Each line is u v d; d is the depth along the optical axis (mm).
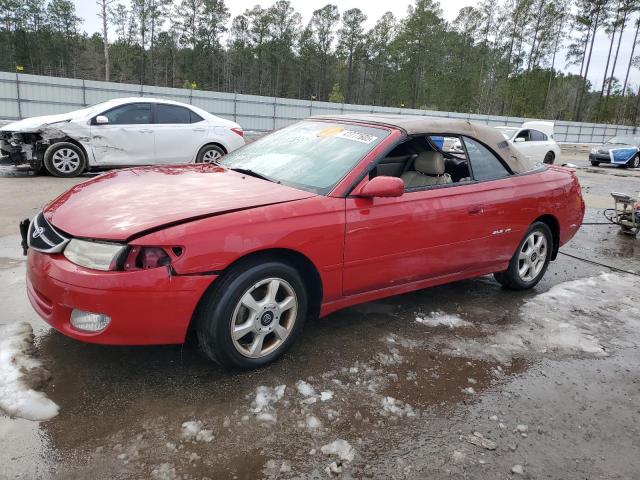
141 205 2711
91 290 2373
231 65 83625
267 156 3701
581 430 2586
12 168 10164
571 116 69125
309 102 32938
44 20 75188
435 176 3895
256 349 2811
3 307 3488
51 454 2133
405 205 3316
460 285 4652
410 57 81000
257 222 2664
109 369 2793
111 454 2158
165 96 28219
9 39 71938
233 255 2557
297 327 2994
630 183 15109
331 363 3039
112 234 2422
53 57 75188
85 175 9484
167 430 2334
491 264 4098
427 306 4062
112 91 26625
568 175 4797
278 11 81562
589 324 3965
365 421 2512
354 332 3484
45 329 3195
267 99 31375
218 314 2604
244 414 2486
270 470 2137
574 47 64812
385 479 2133
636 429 2635
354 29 88375
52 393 2545
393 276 3373
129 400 2535
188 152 9953
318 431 2408
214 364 2914
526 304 4285
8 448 2146
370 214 3119
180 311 2486
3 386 2553
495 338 3570
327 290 3064
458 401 2756
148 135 9484
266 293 2809
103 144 9172
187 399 2574
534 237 4477
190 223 2516
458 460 2283
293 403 2607
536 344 3537
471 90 64688
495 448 2387
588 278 5184
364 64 92625
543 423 2619
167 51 77312
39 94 24719
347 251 3051
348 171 3158
